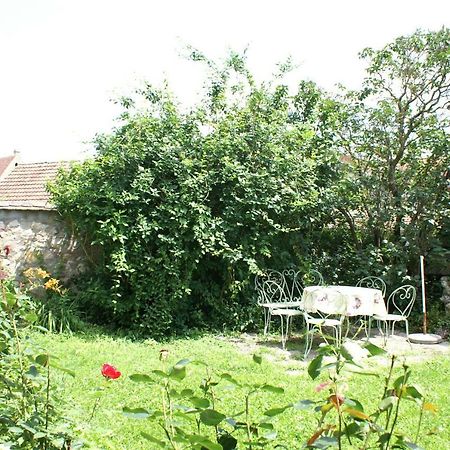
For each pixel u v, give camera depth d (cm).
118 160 793
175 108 862
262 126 873
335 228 1017
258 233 849
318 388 138
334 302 643
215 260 850
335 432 141
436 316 886
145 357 618
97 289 790
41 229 866
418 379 552
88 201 792
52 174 1498
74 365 554
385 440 135
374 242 998
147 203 791
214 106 947
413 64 970
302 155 923
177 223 788
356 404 141
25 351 228
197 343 738
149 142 815
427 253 950
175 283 785
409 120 984
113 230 759
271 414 157
